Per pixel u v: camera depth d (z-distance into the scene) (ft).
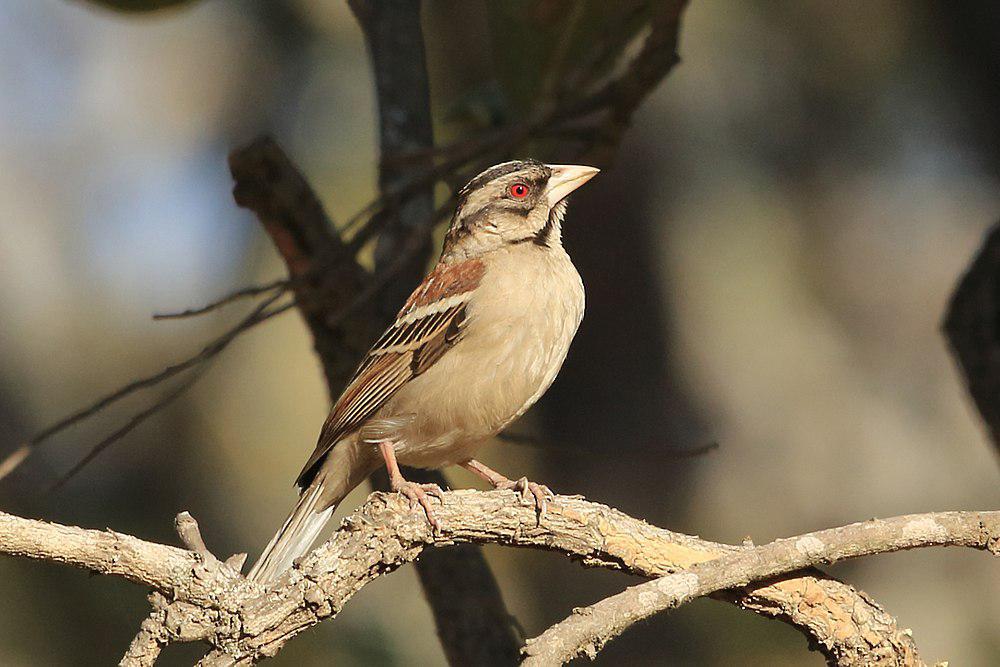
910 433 56.34
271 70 47.37
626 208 53.57
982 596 49.78
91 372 45.57
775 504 53.67
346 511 39.86
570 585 44.45
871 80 50.62
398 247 25.93
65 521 35.17
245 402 43.19
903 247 56.44
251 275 45.98
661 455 24.17
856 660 16.88
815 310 55.57
